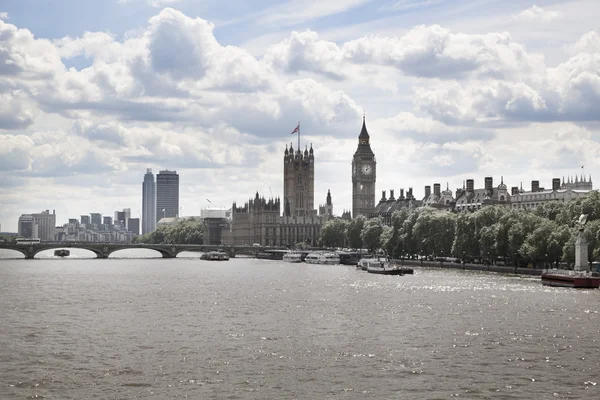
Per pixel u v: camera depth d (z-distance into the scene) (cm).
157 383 10294
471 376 10600
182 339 13412
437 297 19888
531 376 10581
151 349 12475
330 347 12606
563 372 10794
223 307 18238
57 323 15425
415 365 11250
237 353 12144
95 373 10825
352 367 11156
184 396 9706
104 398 9631
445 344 12788
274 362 11494
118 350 12394
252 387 10100
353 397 9656
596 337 13262
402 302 18862
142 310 17675
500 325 14675
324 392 9869
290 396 9700
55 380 10444
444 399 9569
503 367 11094
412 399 9562
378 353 12106
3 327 14850
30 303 19350
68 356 11925
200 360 11631
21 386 10144
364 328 14562
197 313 17038
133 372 10881
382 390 9950
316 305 18512
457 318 15738
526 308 17112
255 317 16288
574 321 15062
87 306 18588
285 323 15325
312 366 11231
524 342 12875
